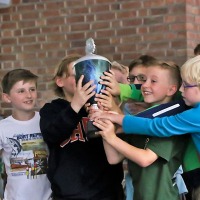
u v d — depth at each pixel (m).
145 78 3.69
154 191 3.37
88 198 3.70
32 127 4.27
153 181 3.38
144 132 3.32
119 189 3.86
